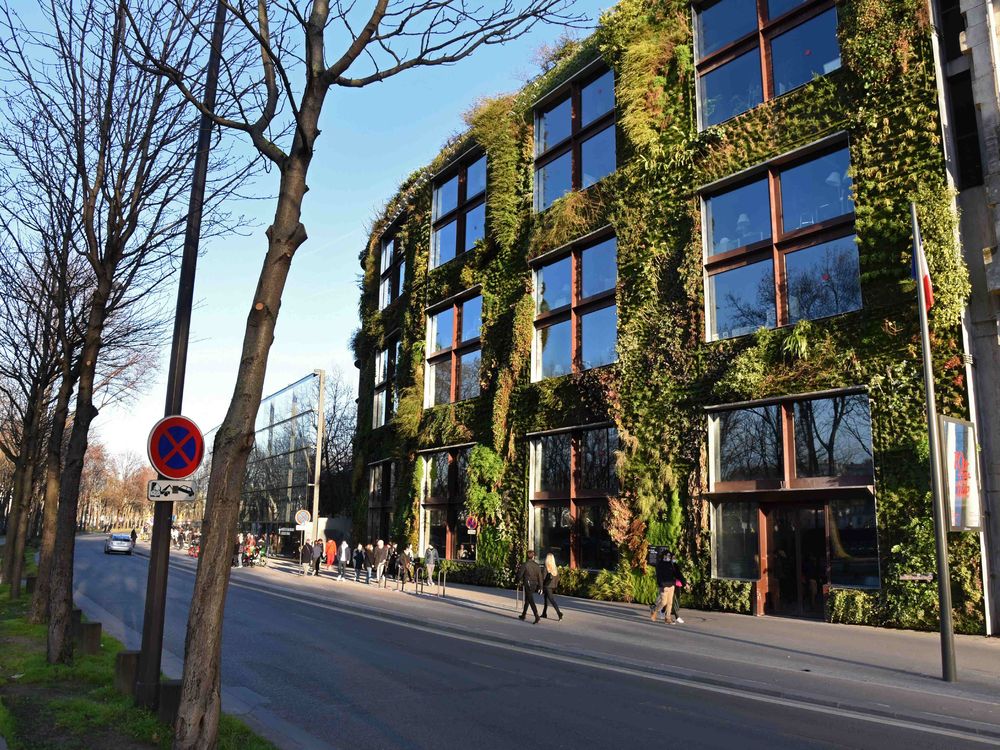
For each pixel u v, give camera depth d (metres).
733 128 19.00
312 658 11.21
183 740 5.21
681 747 6.64
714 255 19.27
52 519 13.37
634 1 22.52
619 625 15.32
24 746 5.84
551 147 26.09
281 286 5.82
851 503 15.56
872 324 15.41
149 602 7.40
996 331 14.30
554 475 23.28
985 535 13.84
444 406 29.00
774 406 17.20
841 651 11.86
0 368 20.59
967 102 15.48
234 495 5.57
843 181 16.73
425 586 25.47
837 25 17.31
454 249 30.97
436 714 7.80
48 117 9.94
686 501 18.56
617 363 20.89
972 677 9.84
